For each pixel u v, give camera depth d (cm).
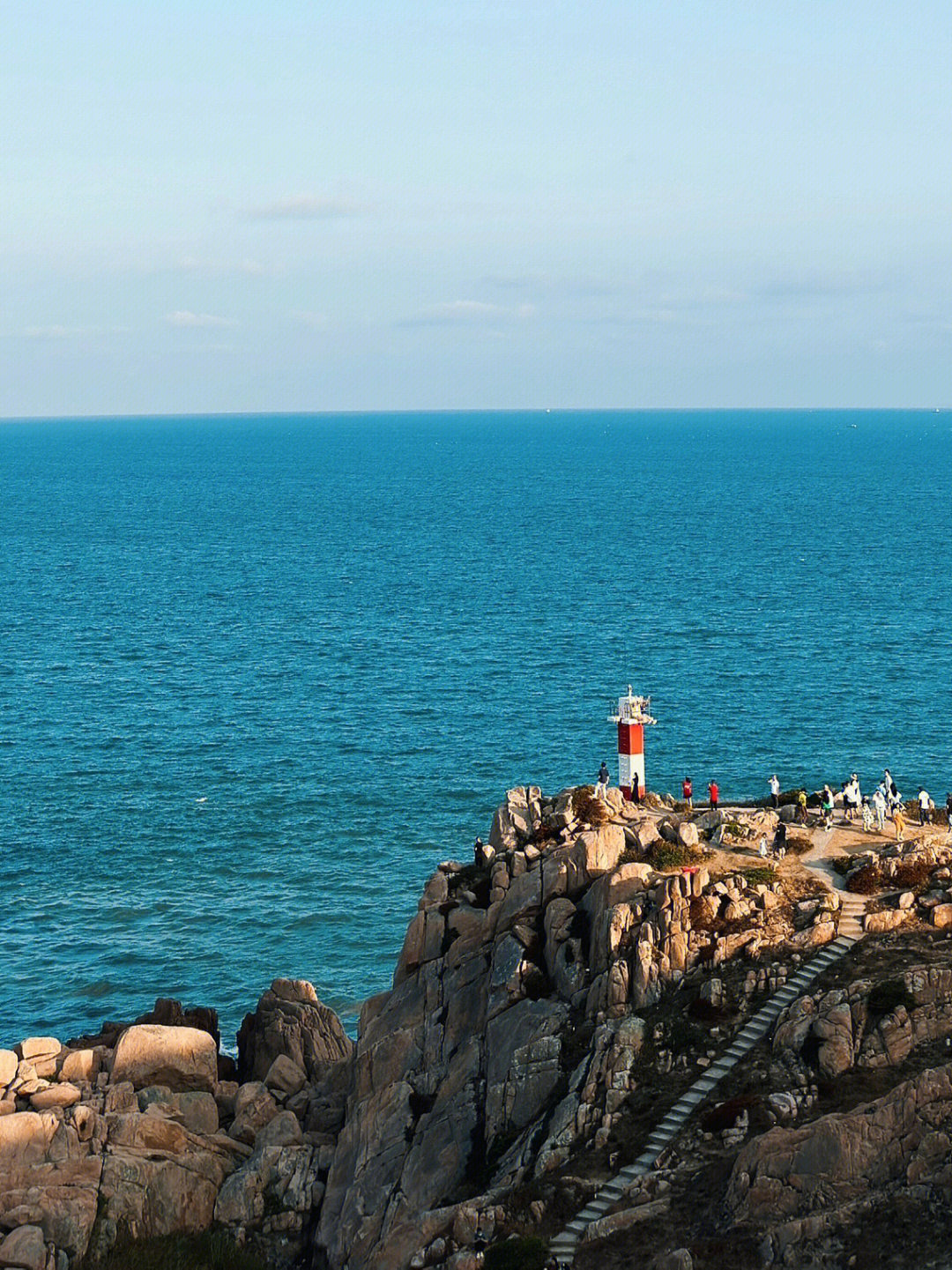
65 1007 9112
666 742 14088
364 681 17188
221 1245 5978
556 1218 5012
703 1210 4828
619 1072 5528
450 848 11612
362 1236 5691
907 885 6425
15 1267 5675
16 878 11094
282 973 9525
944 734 14275
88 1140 6219
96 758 14100
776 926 6112
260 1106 6681
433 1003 6638
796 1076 5300
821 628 19800
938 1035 5347
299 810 12519
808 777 12938
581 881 6556
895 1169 4656
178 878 11075
